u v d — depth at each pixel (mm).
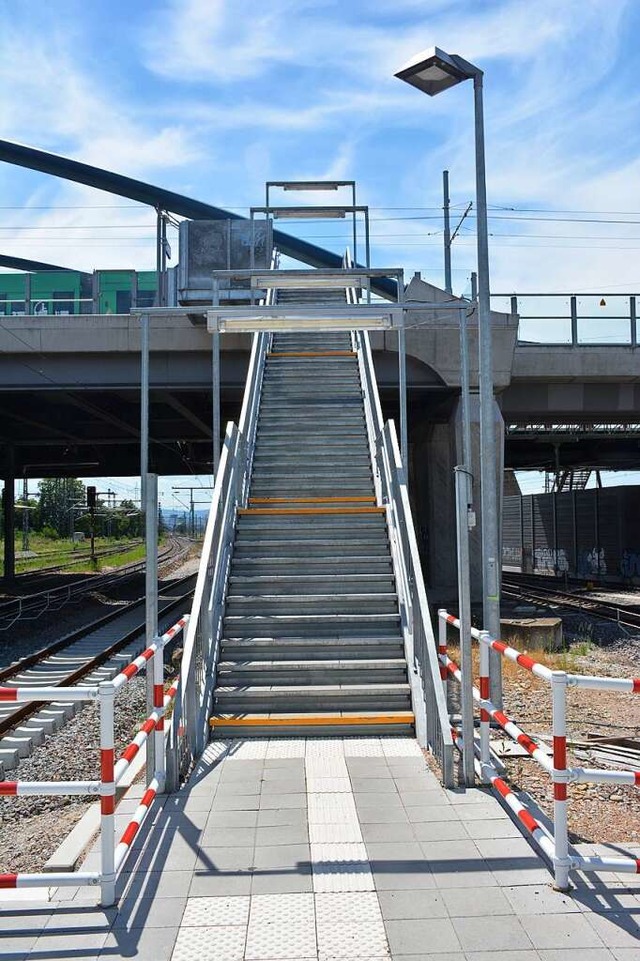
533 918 3973
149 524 5922
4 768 8500
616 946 3723
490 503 7387
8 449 35469
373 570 9336
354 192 20625
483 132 7453
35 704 10734
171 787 5727
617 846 4812
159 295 21578
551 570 39094
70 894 4320
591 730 8703
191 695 6539
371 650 8023
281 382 14766
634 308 22250
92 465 40656
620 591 28312
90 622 20656
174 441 32125
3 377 20766
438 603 20750
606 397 24094
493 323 20078
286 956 3662
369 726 7109
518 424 28750
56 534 91000
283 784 5879
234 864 4582
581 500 35156
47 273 22672
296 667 7703
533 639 14961
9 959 3668
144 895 4242
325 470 12188
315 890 4273
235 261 19188
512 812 5332
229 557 9289
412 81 7324
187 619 7000
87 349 20141
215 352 11180
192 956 3672
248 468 11875
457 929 3873
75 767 8336
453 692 8961
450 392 21469
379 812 5332
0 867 5602
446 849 4766
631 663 13844
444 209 29922
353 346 16406
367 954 3670
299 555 9672
